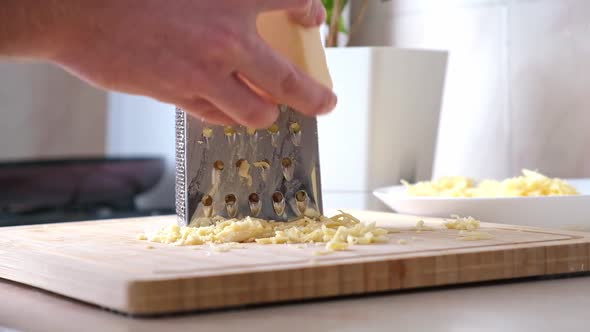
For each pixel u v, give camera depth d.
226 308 0.70
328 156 1.44
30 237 1.01
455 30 1.61
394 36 1.73
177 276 0.69
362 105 1.40
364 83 1.40
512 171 1.53
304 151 1.05
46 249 0.89
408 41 1.70
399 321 0.64
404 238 0.93
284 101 0.81
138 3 0.74
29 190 2.34
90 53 0.75
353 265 0.75
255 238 0.93
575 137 1.42
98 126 2.97
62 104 2.99
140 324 0.65
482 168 1.58
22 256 0.86
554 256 0.85
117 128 2.95
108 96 2.96
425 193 1.26
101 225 1.15
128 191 2.46
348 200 1.43
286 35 0.91
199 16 0.75
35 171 2.35
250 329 0.62
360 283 0.75
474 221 1.02
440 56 1.47
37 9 0.73
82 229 1.10
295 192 1.05
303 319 0.66
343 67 1.41
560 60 1.44
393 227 1.05
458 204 1.13
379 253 0.80
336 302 0.73
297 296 0.72
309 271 0.73
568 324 0.62
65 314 0.71
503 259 0.82
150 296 0.67
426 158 1.48
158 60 0.75
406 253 0.80
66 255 0.83
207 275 0.69
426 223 1.09
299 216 1.05
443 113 1.66
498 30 1.53
